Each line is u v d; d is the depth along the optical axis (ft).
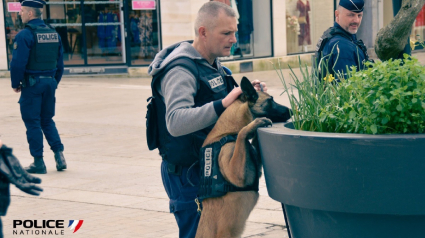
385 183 7.75
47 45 21.53
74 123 32.40
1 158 8.89
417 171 7.65
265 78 50.34
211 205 10.11
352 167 7.87
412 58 8.68
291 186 8.63
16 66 20.97
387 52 12.84
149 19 55.72
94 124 31.99
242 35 57.77
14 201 18.08
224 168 9.76
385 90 8.38
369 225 8.14
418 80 8.32
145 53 56.44
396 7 13.80
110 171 21.90
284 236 14.26
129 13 56.08
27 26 21.44
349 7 14.79
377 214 7.99
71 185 19.97
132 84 49.96
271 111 10.23
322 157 8.08
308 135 8.19
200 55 10.59
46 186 19.89
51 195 18.74
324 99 9.53
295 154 8.41
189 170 10.62
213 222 10.09
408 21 12.38
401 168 7.66
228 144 9.86
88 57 57.57
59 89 47.32
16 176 8.95
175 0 54.03
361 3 14.82
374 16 61.26
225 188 9.76
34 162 21.77
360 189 7.89
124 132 29.66
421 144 7.57
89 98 41.88
